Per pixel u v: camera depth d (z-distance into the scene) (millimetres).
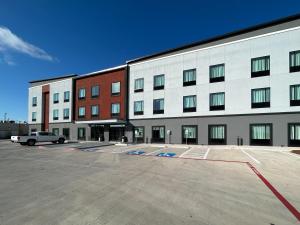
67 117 45094
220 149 22797
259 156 17188
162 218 5438
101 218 5422
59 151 23094
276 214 5719
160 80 32719
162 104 32250
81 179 9719
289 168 12375
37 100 52031
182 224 5094
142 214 5688
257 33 26078
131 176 10352
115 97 37688
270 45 24469
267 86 24359
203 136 28281
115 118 37125
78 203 6523
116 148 25703
